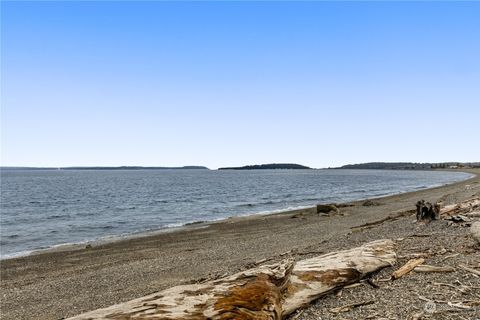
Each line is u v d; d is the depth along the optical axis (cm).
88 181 11425
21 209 4066
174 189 7325
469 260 752
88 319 450
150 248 1817
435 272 709
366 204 3284
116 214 3578
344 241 1255
